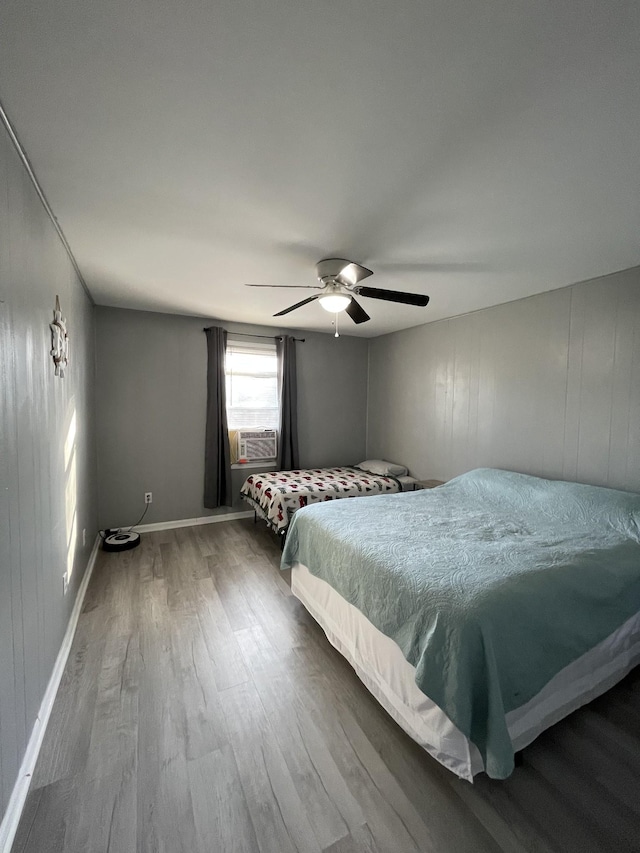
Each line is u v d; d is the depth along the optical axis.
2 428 1.15
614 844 1.13
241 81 1.10
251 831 1.17
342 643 1.93
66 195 1.68
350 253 2.32
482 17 0.92
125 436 3.85
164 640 2.14
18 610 1.27
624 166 1.48
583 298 2.79
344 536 2.04
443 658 1.27
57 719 1.58
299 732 1.54
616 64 1.02
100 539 3.68
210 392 4.15
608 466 2.65
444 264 2.49
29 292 1.46
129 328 3.82
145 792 1.29
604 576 1.65
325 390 4.95
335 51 1.01
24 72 1.07
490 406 3.52
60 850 1.11
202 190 1.66
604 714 1.64
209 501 4.16
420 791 1.30
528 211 1.82
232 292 3.16
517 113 1.21
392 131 1.30
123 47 1.00
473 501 2.92
